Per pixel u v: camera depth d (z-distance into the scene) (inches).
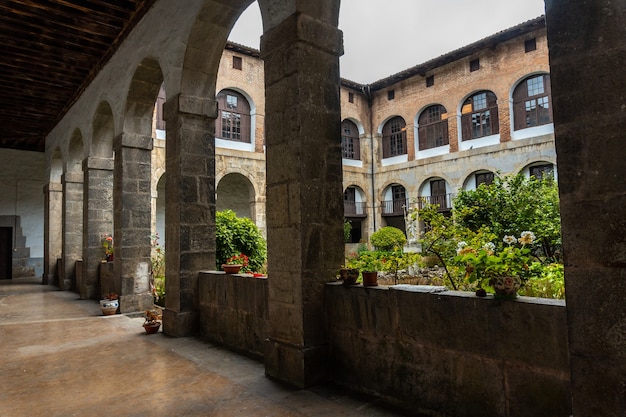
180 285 224.4
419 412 121.9
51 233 526.9
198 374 163.2
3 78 387.9
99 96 358.3
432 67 761.0
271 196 159.6
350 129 860.6
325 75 159.0
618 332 75.9
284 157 154.3
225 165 677.3
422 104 784.3
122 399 139.8
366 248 813.9
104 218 390.9
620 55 77.4
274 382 151.4
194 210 231.0
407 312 125.8
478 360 108.9
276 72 159.2
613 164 77.5
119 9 280.7
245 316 192.4
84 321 274.1
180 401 136.6
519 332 101.2
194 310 228.1
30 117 498.3
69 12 281.3
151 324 233.1
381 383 132.8
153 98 304.5
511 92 671.8
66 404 136.7
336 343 147.9
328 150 157.4
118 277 304.5
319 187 153.3
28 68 366.9
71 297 399.9
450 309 115.1
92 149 386.0
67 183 462.0
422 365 121.6
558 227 354.0
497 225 375.2
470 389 110.3
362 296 139.1
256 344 184.9
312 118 153.1
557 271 242.5
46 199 552.1
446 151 761.0
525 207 376.5
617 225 76.8
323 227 153.5
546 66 628.1
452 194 735.1
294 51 152.4
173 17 241.4
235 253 346.0
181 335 223.1
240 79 699.4
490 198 393.7
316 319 148.9
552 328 95.6
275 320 156.8
